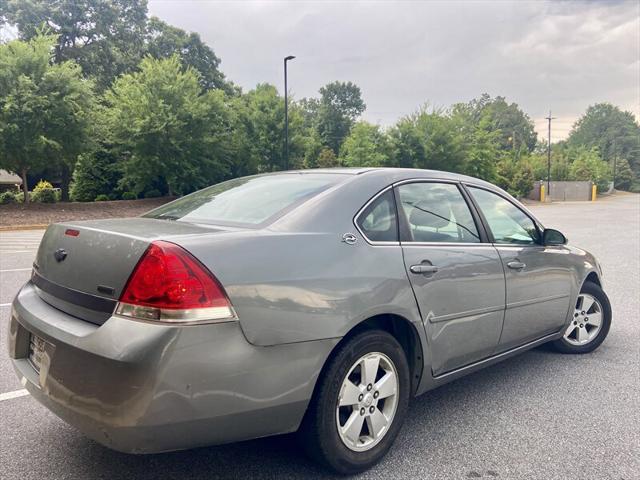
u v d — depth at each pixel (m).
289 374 2.36
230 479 2.66
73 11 35.41
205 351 2.12
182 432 2.12
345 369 2.58
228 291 2.21
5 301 6.51
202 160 26.84
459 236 3.43
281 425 2.40
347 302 2.56
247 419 2.27
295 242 2.52
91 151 23.33
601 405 3.62
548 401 3.69
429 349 3.05
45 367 2.38
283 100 31.67
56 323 2.38
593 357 4.69
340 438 2.60
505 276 3.59
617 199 65.25
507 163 54.41
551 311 4.18
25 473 2.70
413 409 3.55
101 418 2.09
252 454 2.92
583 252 4.78
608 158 111.62
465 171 35.69
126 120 25.05
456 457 2.89
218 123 27.97
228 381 2.18
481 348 3.47
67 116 20.80
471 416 3.43
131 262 2.19
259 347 2.26
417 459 2.87
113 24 37.75
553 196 62.72
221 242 2.31
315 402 2.50
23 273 8.73
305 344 2.40
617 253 12.13
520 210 4.12
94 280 2.31
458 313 3.22
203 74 45.62
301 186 3.08
